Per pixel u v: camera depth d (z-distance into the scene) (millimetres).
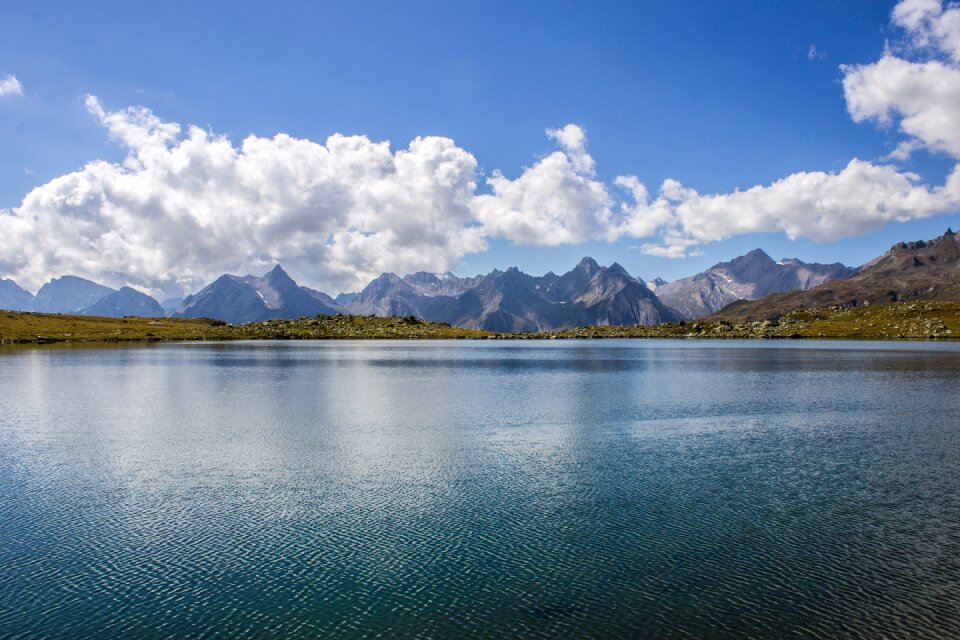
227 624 23406
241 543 31234
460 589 26109
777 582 26594
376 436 58562
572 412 73438
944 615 23781
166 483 42250
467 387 102750
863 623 23234
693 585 26375
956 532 32344
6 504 37625
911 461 48062
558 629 22891
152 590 26219
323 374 128375
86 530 33188
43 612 24406
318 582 26844
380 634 22594
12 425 64750
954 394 90500
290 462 48188
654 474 44250
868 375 123062
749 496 38750
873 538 31594
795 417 69688
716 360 177375
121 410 75500
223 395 90625
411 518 34844
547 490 40250
